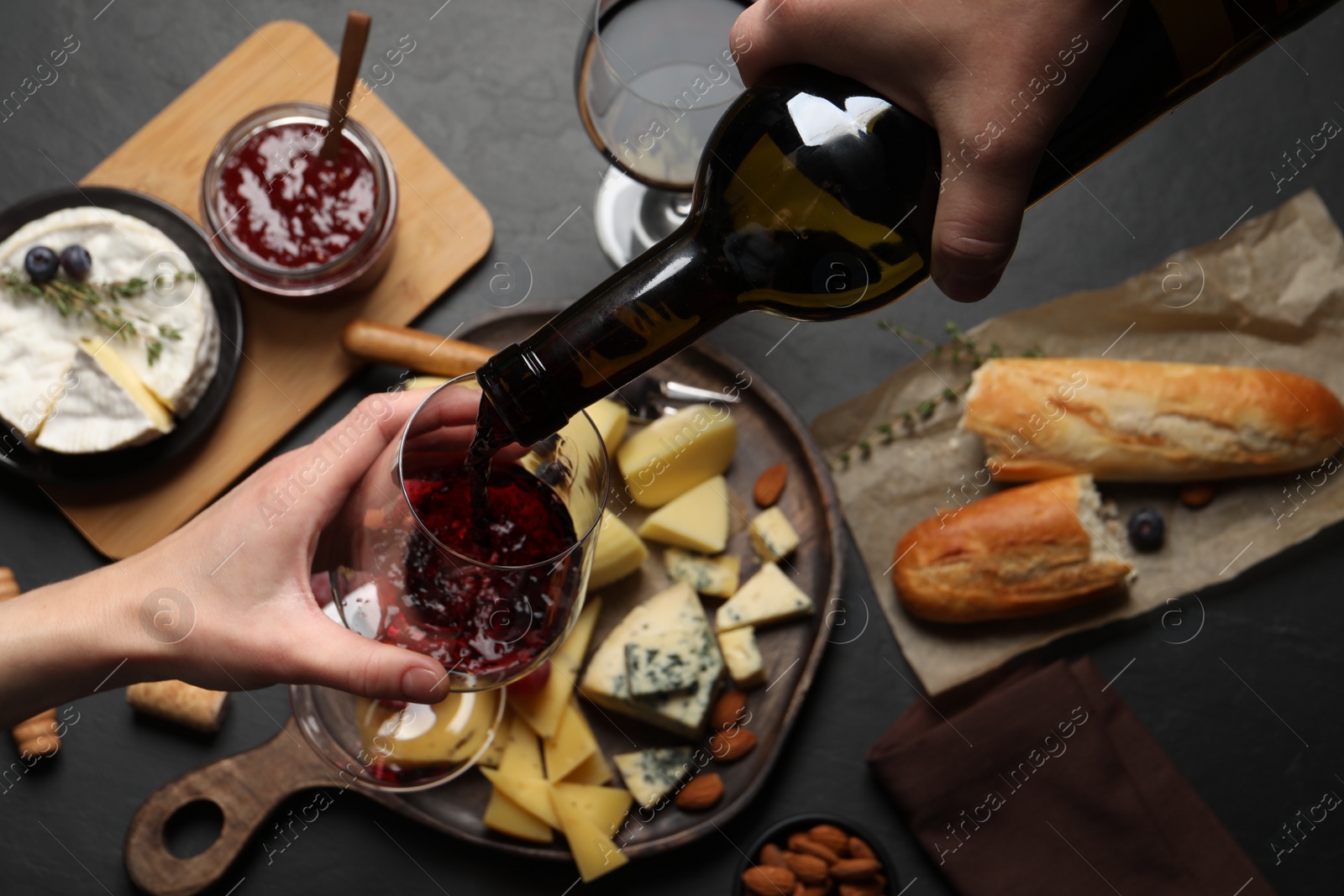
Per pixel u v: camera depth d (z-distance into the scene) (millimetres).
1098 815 1357
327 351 1433
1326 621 1460
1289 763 1439
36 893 1336
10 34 1465
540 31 1516
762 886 1306
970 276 889
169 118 1462
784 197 891
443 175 1469
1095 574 1405
